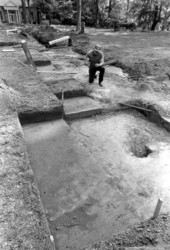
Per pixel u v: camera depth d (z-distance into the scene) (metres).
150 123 5.03
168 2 24.64
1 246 1.65
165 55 10.41
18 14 27.50
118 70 8.42
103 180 3.17
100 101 5.64
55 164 3.42
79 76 7.39
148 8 26.17
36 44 12.03
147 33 21.45
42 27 17.23
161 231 2.19
